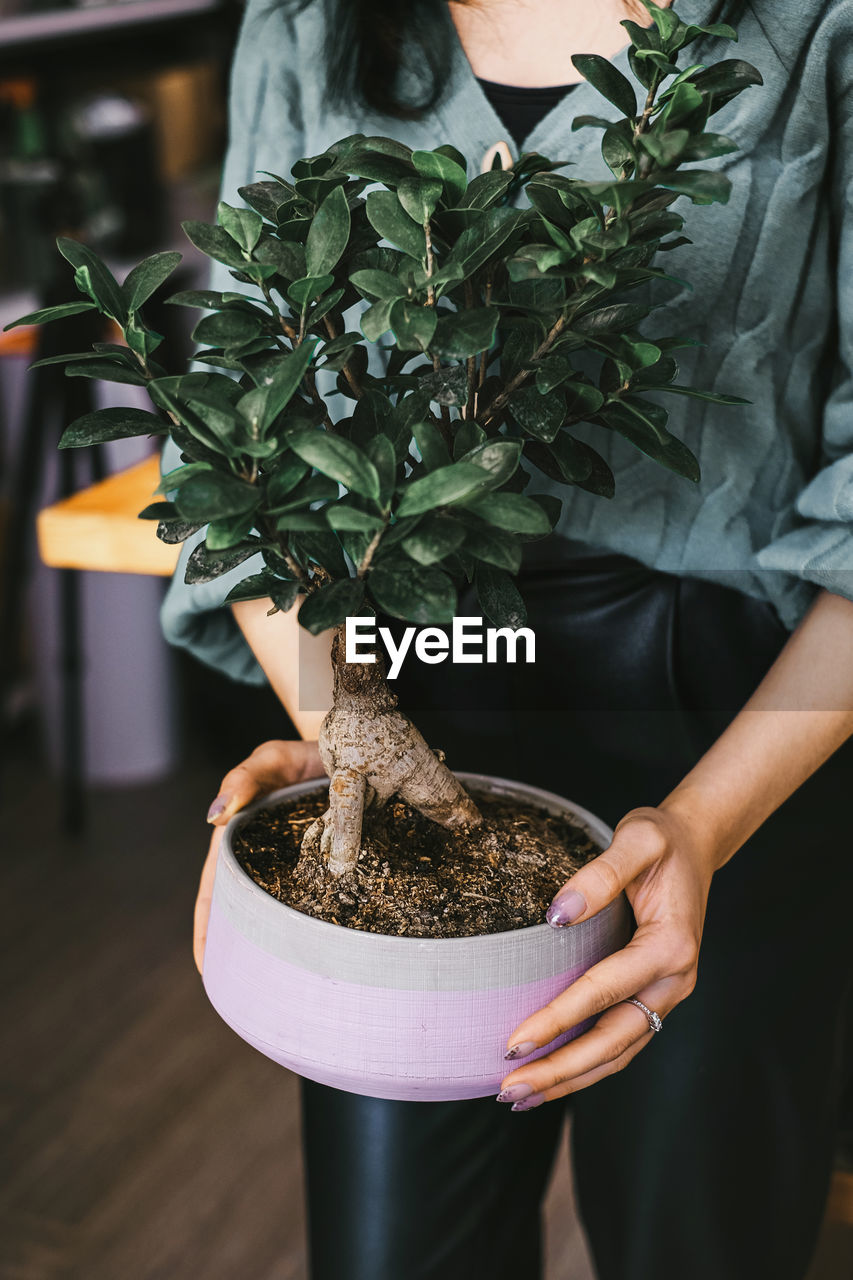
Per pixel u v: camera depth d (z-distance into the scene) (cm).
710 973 97
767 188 80
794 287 83
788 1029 98
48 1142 168
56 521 132
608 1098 101
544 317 59
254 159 91
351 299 66
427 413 62
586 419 65
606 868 66
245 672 103
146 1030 189
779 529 89
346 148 62
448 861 70
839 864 97
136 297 60
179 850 231
